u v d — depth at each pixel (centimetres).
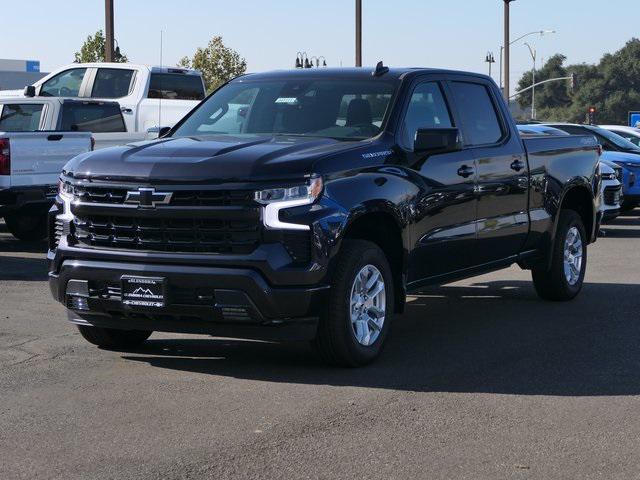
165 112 1866
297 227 623
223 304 622
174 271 627
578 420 556
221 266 624
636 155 1886
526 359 711
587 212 1002
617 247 1471
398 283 716
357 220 674
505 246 851
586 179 970
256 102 782
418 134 707
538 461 486
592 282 1100
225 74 6038
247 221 621
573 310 919
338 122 736
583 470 473
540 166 898
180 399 596
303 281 624
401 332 812
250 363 692
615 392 618
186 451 498
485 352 734
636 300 976
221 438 519
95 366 682
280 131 746
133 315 652
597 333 809
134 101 1873
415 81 763
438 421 552
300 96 769
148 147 682
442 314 900
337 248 638
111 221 653
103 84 1906
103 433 529
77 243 670
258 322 627
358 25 3453
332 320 646
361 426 541
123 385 629
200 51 6044
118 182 646
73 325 831
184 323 646
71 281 665
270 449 501
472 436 525
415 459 487
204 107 810
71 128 1574
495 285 1078
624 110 12712
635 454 498
